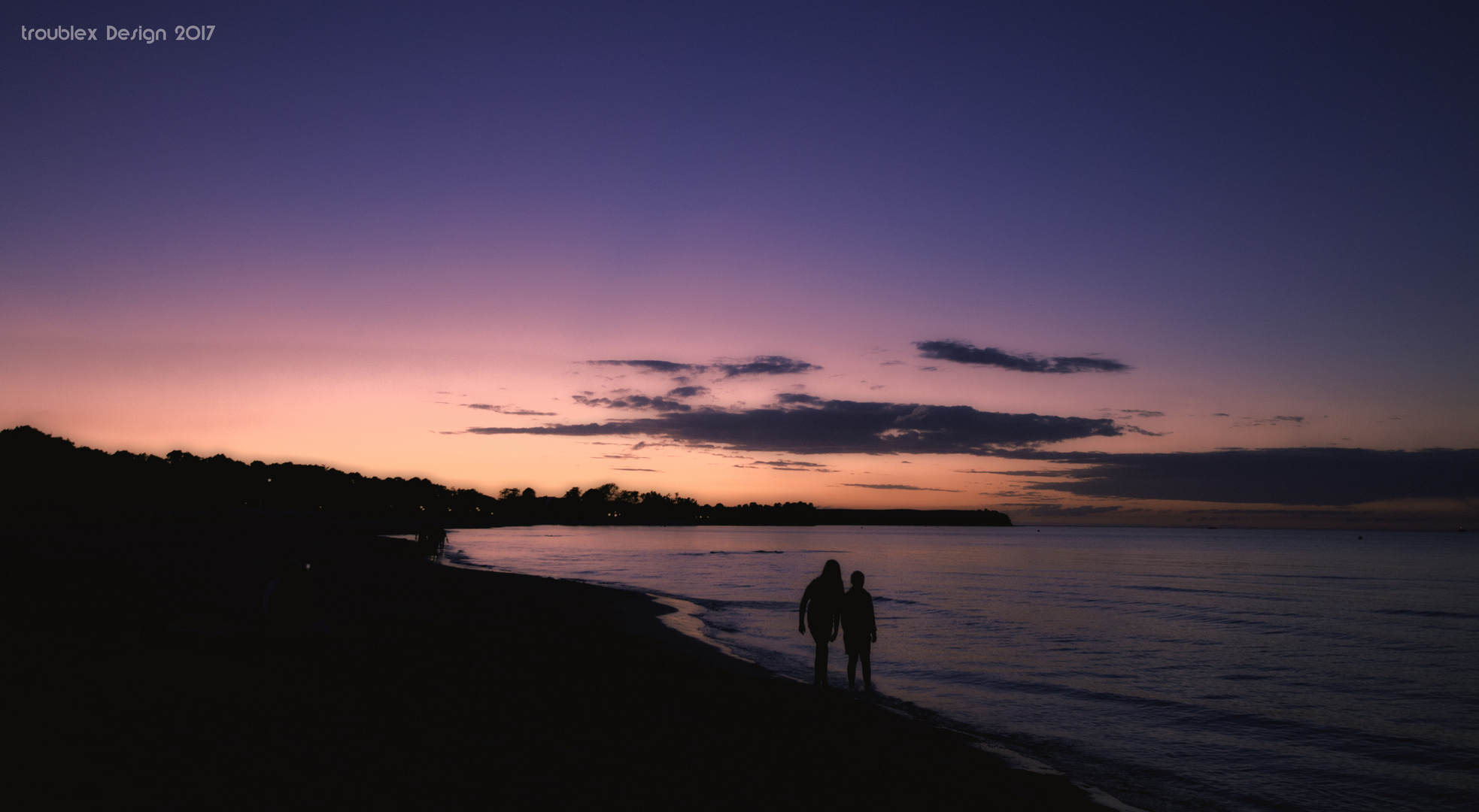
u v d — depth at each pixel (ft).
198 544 139.23
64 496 422.41
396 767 22.84
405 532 426.92
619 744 27.61
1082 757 33.94
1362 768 35.24
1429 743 39.86
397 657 40.47
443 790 21.22
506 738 27.02
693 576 153.79
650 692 37.22
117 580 64.80
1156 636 81.41
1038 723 40.09
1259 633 87.51
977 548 427.33
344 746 24.40
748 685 41.01
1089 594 137.49
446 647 45.29
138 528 194.80
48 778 19.62
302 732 25.43
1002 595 129.49
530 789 21.95
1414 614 113.70
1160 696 49.32
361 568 111.96
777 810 22.07
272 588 37.99
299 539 201.77
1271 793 31.04
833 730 32.68
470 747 25.54
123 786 19.49
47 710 25.32
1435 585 181.27
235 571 85.46
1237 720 43.68
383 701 30.53
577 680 38.58
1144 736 38.99
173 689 29.32
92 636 37.17
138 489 492.54
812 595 42.11
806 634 69.62
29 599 48.21
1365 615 110.73
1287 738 40.11
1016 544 555.28
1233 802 29.63
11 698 26.40
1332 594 151.23
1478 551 500.74
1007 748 34.17
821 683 41.50
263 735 24.77
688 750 27.48
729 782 24.23
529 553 254.06
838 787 24.80
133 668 31.94
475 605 72.28
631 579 143.74
